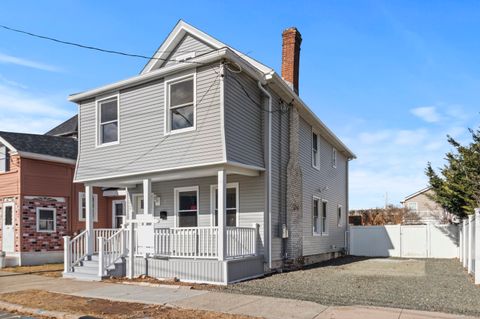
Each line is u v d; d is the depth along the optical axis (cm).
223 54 1270
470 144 2042
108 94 1562
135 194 1728
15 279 1434
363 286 1189
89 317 838
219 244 1249
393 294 1062
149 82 1459
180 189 1622
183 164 1335
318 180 2072
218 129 1284
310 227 1909
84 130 1620
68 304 979
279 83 1525
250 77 1441
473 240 1424
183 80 1387
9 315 927
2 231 2031
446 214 3900
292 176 1638
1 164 2089
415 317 811
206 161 1292
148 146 1430
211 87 1316
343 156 2653
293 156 1656
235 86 1355
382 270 1634
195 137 1326
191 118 1359
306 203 1862
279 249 1546
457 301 973
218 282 1224
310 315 834
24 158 1986
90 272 1417
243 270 1311
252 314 849
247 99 1420
